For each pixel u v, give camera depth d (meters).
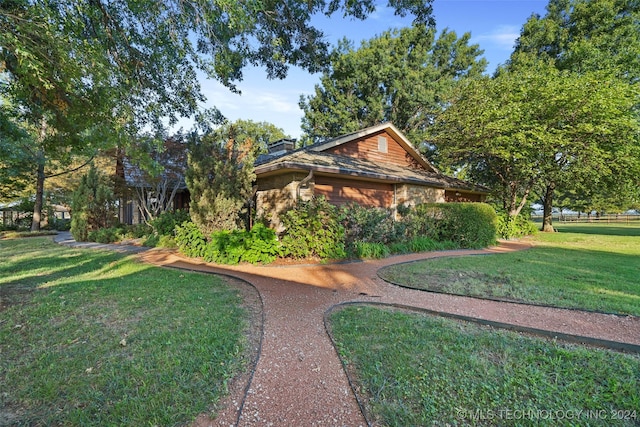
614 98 11.55
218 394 2.28
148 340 3.16
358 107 25.38
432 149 23.61
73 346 3.04
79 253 9.67
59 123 5.12
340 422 2.00
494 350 2.98
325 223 7.93
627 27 16.16
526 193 15.88
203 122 6.78
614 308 4.18
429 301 4.60
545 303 4.44
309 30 6.51
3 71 4.27
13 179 17.89
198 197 8.67
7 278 6.03
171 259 8.45
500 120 12.55
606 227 24.94
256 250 7.50
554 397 2.25
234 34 5.38
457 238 10.90
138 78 5.36
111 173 18.70
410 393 2.29
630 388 2.36
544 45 19.44
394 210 12.42
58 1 3.54
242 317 3.89
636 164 11.81
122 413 2.06
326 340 3.22
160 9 4.50
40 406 2.15
